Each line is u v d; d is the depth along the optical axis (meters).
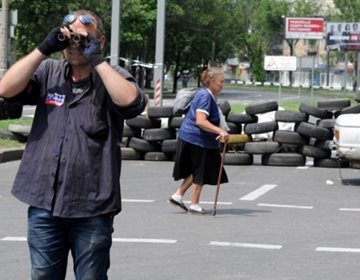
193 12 109.12
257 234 14.28
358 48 101.25
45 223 6.99
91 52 6.79
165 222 15.31
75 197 6.92
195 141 15.98
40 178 6.97
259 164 26.91
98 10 81.06
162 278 11.11
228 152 26.73
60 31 6.80
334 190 20.73
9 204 17.16
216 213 16.53
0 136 28.86
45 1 77.88
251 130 26.27
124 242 13.39
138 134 27.16
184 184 16.50
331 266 11.97
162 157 26.91
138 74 61.34
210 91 15.93
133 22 93.00
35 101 7.12
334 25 101.31
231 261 12.16
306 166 26.45
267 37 176.00
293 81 191.38
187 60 118.50
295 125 26.30
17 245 13.05
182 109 16.20
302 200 18.77
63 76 7.07
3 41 42.75
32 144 7.06
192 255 12.53
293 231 14.65
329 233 14.54
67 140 6.96
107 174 6.98
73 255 7.12
